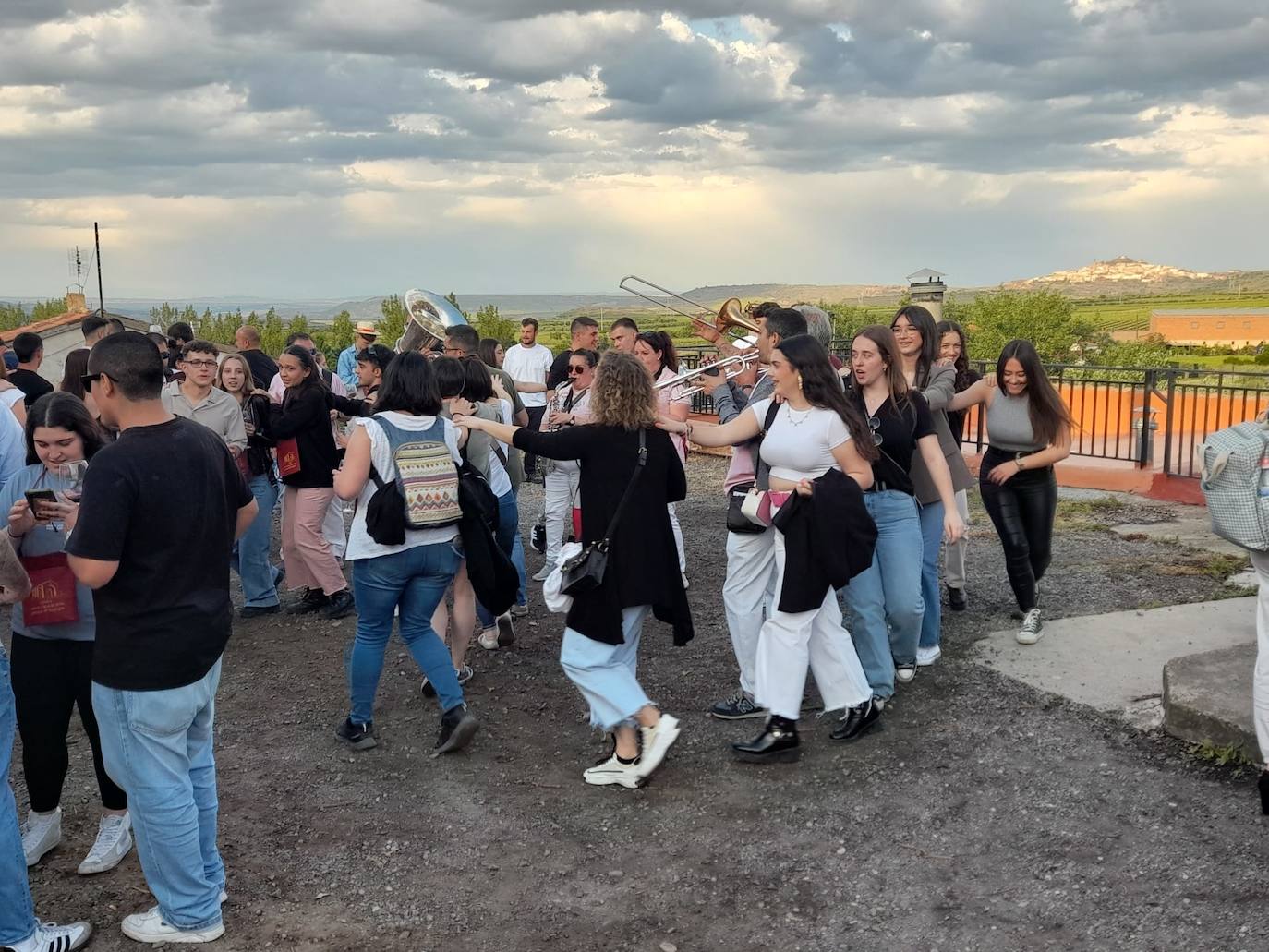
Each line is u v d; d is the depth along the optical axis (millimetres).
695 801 4172
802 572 4219
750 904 3453
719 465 12883
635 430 4285
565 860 3773
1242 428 3754
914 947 3178
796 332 4727
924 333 5336
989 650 5531
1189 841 3621
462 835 3979
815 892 3504
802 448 4215
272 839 3986
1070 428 5398
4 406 4414
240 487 3377
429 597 4652
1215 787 3975
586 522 4254
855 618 4758
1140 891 3365
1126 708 4699
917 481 5164
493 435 4473
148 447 3037
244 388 6832
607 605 4191
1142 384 10414
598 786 4348
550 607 4297
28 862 3807
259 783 4480
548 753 4715
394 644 6309
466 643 5578
